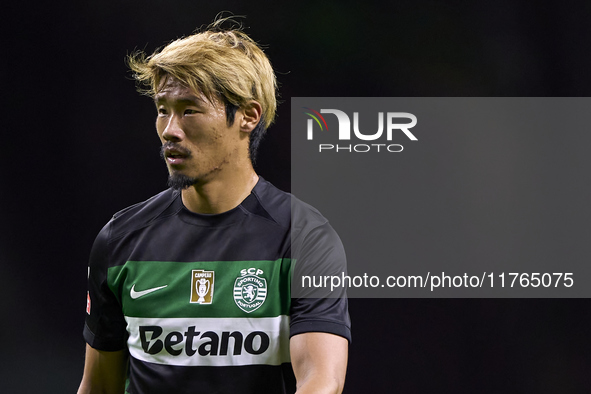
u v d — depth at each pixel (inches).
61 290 684.7
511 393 680.4
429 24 705.6
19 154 691.4
